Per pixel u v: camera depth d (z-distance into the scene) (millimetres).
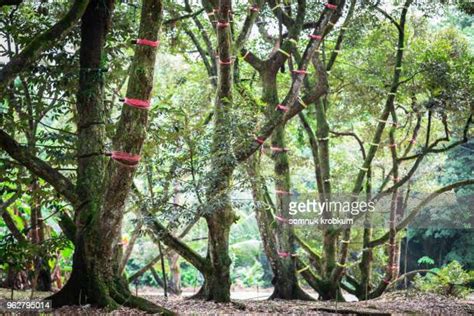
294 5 16094
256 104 12844
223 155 11273
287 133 20250
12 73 8758
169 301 12906
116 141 8977
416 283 18031
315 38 12625
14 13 12047
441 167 22297
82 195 9641
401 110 21641
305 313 11359
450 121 17609
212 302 11992
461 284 17828
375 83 17297
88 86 9891
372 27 16359
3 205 11430
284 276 15000
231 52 12586
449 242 26719
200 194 11398
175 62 21141
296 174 24594
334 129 20594
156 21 8766
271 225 15102
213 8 13562
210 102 17562
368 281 16969
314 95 13445
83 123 9891
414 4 16328
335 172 20359
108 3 10109
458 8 16734
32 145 11125
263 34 16125
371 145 15742
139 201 11672
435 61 15328
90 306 9258
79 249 9500
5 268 13328
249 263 30344
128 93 8883
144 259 24562
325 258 15891
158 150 11906
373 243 16516
